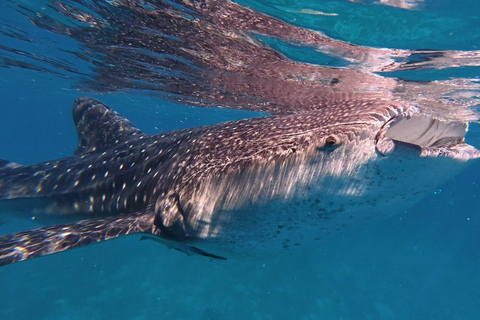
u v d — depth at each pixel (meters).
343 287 13.53
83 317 9.43
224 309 10.40
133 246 13.73
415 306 13.94
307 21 5.27
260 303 11.00
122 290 10.80
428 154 2.28
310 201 2.63
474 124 14.31
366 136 2.41
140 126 63.53
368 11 4.79
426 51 5.83
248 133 3.25
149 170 4.02
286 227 2.84
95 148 5.61
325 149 2.50
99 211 4.50
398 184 2.46
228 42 6.62
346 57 6.50
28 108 65.00
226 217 2.92
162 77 10.49
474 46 5.50
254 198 2.77
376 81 7.88
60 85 19.53
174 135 4.34
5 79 23.81
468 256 21.97
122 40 7.62
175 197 3.26
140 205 3.87
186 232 3.16
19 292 10.34
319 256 15.38
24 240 2.81
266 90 9.73
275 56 6.93
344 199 2.56
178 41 7.06
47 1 6.25
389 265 17.53
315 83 8.50
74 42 8.57
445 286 16.44
